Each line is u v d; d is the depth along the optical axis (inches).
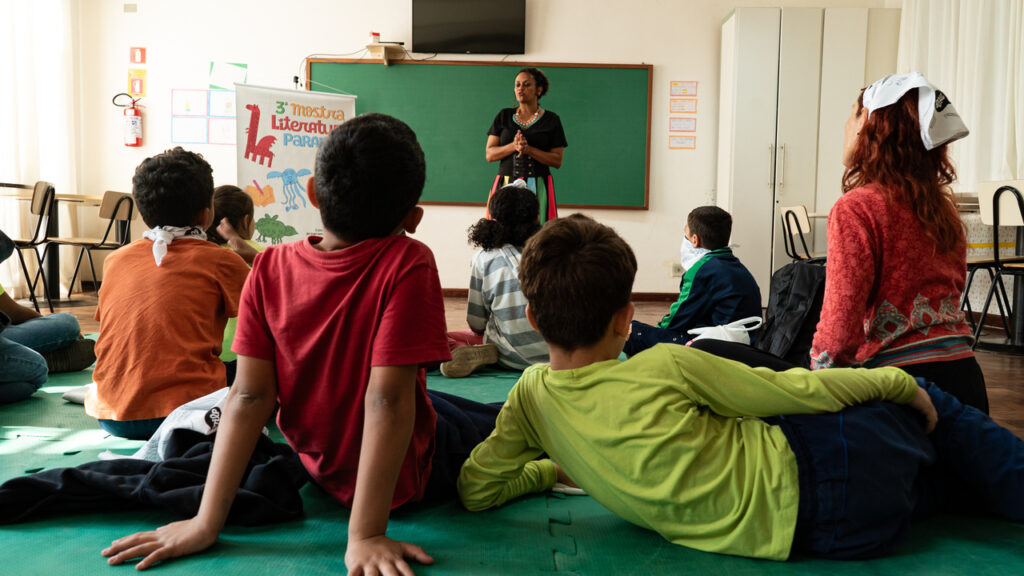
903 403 47.3
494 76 240.2
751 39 225.9
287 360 43.7
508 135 167.9
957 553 44.5
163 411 63.8
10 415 77.9
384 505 40.4
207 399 56.7
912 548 45.2
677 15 240.8
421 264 42.0
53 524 47.2
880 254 51.4
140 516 48.7
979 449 47.3
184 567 40.6
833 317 50.7
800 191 229.0
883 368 46.4
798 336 79.8
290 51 241.1
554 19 240.4
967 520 50.2
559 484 56.9
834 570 41.7
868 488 41.9
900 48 221.0
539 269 43.6
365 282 41.9
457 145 241.9
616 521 49.4
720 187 240.4
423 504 52.2
